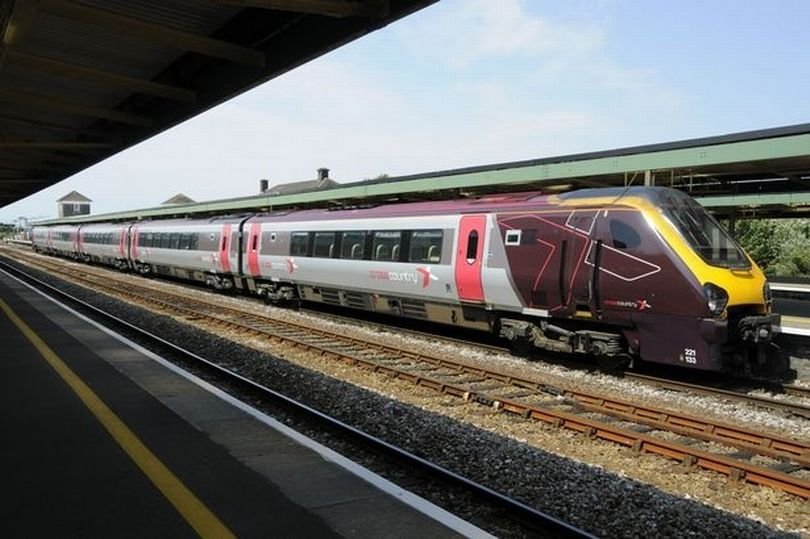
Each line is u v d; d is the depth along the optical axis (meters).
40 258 54.38
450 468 6.31
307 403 8.87
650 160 13.30
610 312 11.44
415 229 15.49
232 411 7.00
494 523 4.80
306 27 9.77
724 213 21.62
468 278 13.90
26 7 8.25
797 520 5.61
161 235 31.53
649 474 6.66
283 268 20.88
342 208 19.28
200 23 10.29
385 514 4.37
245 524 4.18
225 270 25.05
